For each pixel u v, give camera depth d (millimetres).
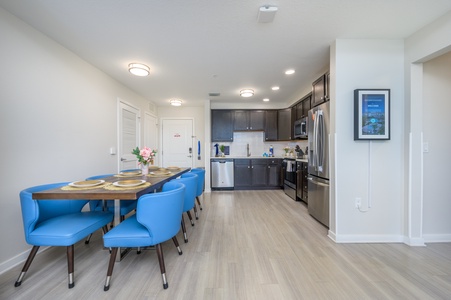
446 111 2305
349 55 2297
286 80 3650
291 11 1811
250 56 2703
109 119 3357
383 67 2301
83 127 2748
